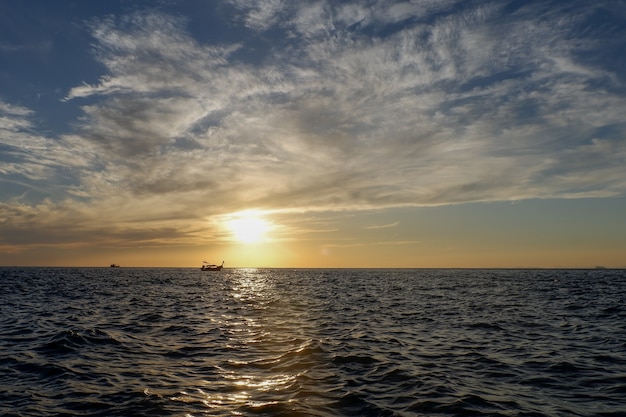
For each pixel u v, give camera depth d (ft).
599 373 51.29
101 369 52.29
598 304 138.72
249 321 97.86
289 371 51.72
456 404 40.01
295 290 230.27
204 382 47.03
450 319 101.86
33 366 52.95
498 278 430.61
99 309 121.49
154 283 307.37
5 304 134.62
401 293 203.31
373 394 42.83
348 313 115.24
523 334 79.82
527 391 44.39
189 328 86.12
